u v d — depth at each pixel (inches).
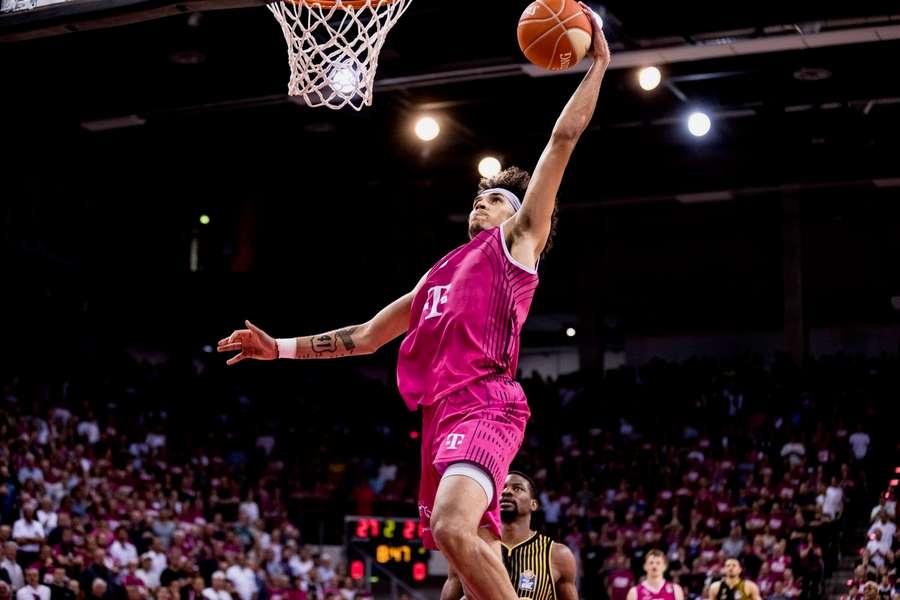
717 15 590.9
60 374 950.4
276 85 677.9
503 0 580.4
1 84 697.6
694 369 1081.4
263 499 867.4
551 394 1085.8
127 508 703.1
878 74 716.0
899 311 1102.4
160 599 608.7
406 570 840.3
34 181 960.9
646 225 1183.6
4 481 634.2
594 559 794.2
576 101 135.3
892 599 579.5
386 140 863.1
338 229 1074.7
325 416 1059.9
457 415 126.0
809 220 1128.8
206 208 1094.4
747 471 891.4
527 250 132.6
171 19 618.5
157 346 1109.7
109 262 1038.4
